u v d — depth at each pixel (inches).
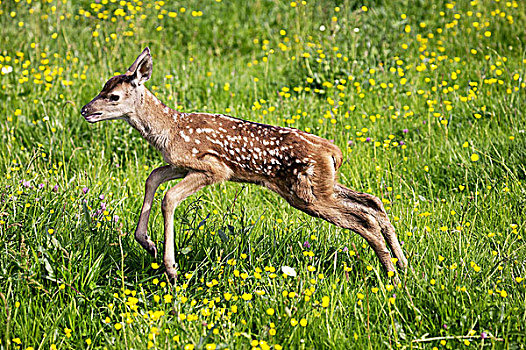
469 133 501.7
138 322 306.2
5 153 493.4
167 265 347.3
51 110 543.5
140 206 428.5
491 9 776.9
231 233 358.0
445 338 293.3
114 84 350.9
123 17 769.6
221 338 291.4
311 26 754.2
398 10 773.3
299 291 325.4
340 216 353.1
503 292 307.6
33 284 330.6
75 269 338.0
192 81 618.8
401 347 293.7
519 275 342.3
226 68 676.7
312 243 379.9
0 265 334.0
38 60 654.5
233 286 334.3
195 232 364.2
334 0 792.9
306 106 555.8
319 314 305.4
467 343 290.8
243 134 350.0
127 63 678.5
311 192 346.9
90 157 491.8
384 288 323.6
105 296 335.0
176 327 302.8
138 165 486.9
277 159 346.6
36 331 307.6
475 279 334.6
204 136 351.9
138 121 357.1
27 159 479.8
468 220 404.5
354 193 354.6
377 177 447.8
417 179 463.8
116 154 490.0
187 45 749.9
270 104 566.3
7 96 574.2
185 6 814.5
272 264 358.9
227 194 437.7
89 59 673.0
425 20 765.3
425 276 333.7
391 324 302.4
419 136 506.3
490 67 611.8
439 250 365.4
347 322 314.5
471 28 732.0
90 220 359.3
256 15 813.2
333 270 356.5
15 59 640.4
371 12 749.3
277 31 773.3
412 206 418.0
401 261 352.8
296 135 346.3
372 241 353.4
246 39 768.3
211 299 331.6
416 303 321.1
